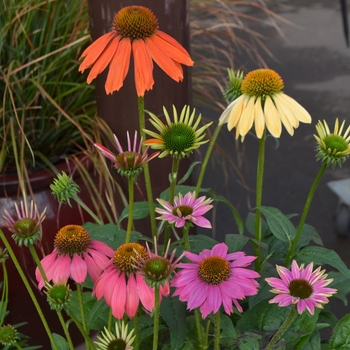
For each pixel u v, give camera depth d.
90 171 1.17
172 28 1.05
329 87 2.46
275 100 0.81
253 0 3.24
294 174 1.98
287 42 2.84
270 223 0.88
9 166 1.18
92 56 0.81
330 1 3.32
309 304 0.73
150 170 1.08
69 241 0.77
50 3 1.21
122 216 0.91
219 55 2.34
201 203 0.79
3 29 1.17
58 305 0.74
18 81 1.16
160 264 0.71
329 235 1.72
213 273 0.74
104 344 0.74
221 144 1.82
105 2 1.02
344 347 0.84
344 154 0.82
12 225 0.76
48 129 1.25
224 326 0.81
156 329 0.74
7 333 0.79
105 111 1.09
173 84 1.06
